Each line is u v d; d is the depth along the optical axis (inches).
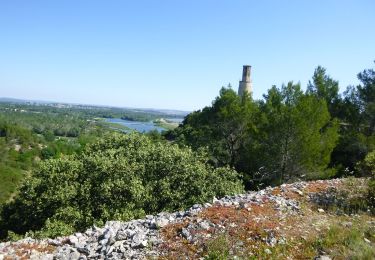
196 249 300.4
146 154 791.1
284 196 459.2
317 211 407.2
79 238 356.2
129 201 669.9
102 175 706.8
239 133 1256.2
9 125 5024.6
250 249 295.7
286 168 965.8
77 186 690.8
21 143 4648.1
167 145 880.3
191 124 1653.5
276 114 978.1
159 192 719.1
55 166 751.7
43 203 711.1
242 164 1231.5
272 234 320.5
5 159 3341.5
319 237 317.1
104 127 6943.9
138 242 318.7
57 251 326.6
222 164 1311.5
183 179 757.3
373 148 983.6
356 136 1042.7
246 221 351.6
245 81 1782.7
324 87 1252.5
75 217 629.0
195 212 390.0
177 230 342.3
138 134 938.1
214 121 1309.1
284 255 285.3
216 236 317.7
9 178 2529.5
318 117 923.4
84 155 825.5
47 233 540.7
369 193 447.5
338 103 1205.7
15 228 770.8
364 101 1184.8
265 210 393.1
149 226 364.5
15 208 791.7
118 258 296.7
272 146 971.3
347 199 448.8
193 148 1321.4
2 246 335.9
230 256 283.6
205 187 762.2
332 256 279.3
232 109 1219.2
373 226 347.3
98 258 305.0
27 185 733.9
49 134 5413.4
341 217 384.8
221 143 1304.1
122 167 706.2
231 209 394.3
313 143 895.7
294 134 924.0
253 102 1293.1
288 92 1141.7
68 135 6668.3
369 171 532.1
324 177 919.7
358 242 297.4
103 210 637.3
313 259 278.8
